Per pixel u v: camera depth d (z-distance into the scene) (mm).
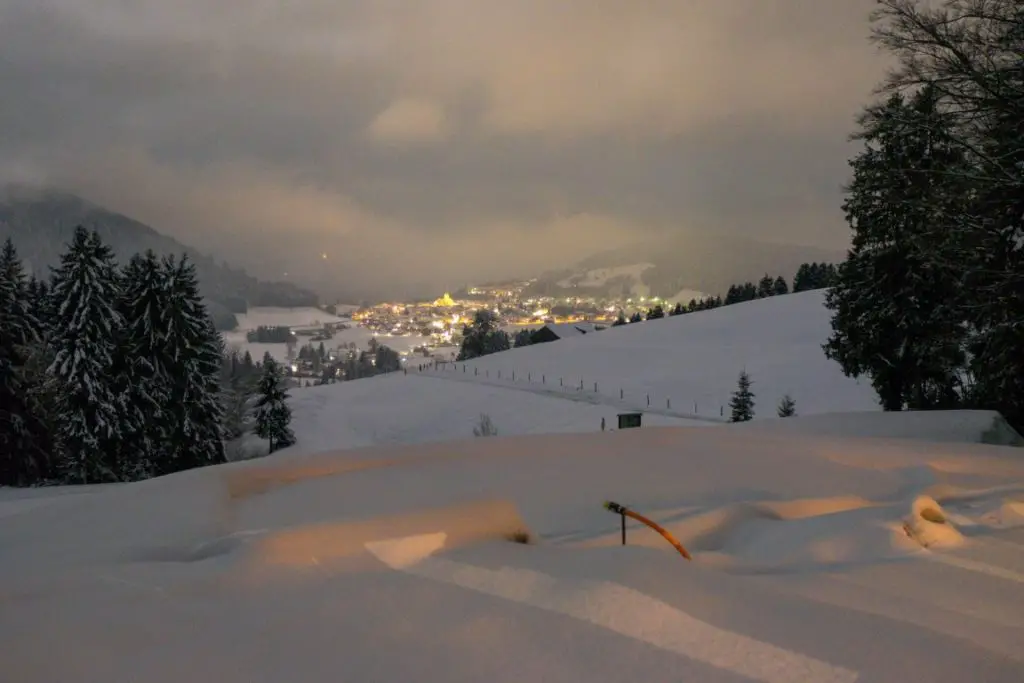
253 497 6473
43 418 33812
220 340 61125
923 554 4965
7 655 3016
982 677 2955
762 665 2965
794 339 67688
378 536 4602
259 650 3094
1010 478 7898
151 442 33969
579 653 3043
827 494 6922
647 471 7773
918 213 16438
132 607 3594
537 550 4492
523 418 50500
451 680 2838
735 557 4934
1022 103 13297
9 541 5289
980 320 18188
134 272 35969
